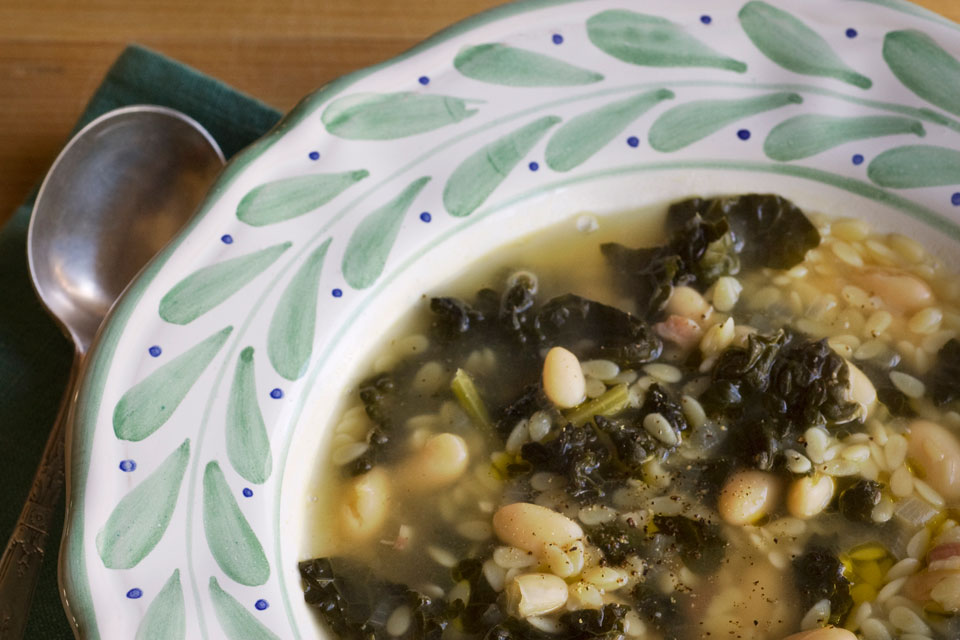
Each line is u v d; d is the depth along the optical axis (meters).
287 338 0.44
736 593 0.43
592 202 0.47
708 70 0.47
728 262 0.47
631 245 0.47
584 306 0.46
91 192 0.49
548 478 0.44
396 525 0.44
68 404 0.46
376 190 0.45
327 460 0.45
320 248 0.45
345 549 0.44
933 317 0.46
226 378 0.43
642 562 0.44
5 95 0.52
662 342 0.46
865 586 0.43
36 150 0.52
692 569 0.44
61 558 0.41
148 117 0.49
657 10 0.47
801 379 0.45
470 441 0.45
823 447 0.44
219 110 0.51
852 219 0.47
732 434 0.45
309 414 0.44
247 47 0.53
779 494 0.44
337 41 0.53
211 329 0.43
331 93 0.45
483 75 0.46
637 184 0.47
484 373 0.46
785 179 0.47
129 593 0.41
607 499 0.44
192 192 0.50
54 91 0.52
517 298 0.46
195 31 0.53
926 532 0.44
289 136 0.45
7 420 0.47
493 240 0.47
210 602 0.41
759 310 0.46
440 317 0.46
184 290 0.44
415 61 0.46
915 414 0.45
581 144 0.47
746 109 0.47
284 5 0.53
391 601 0.43
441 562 0.44
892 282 0.46
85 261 0.49
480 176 0.46
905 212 0.47
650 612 0.43
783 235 0.47
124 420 0.42
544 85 0.46
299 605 0.43
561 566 0.43
